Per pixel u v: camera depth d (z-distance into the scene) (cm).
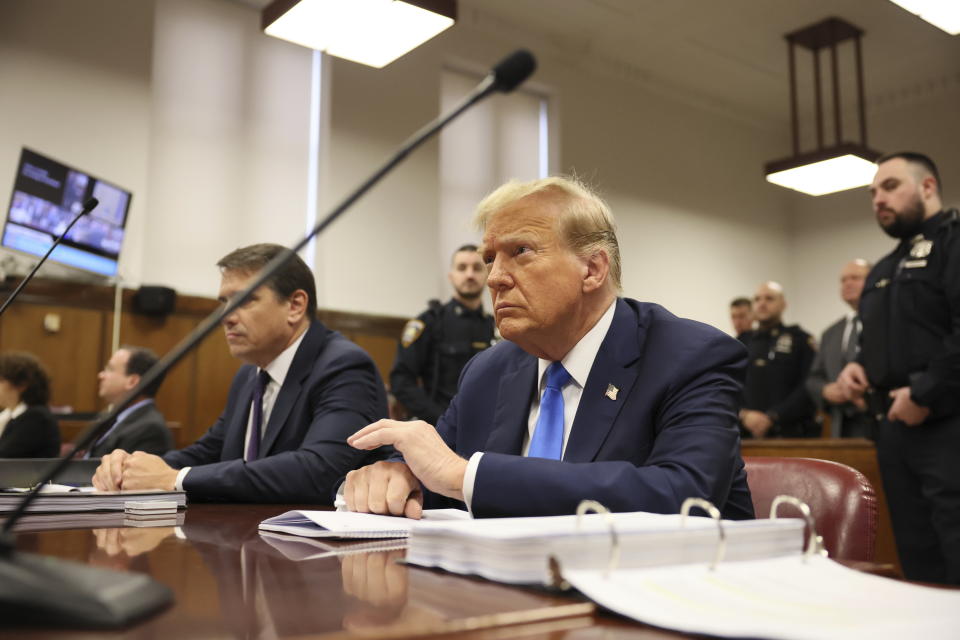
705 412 123
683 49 761
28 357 394
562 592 62
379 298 633
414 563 76
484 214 141
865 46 741
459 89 713
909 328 284
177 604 58
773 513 78
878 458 292
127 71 544
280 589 64
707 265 852
